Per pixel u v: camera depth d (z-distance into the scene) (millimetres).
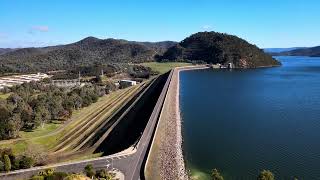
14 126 108500
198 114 148500
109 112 156125
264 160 90188
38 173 67875
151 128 107188
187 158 91938
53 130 121125
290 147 100938
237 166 86312
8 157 73312
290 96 197000
